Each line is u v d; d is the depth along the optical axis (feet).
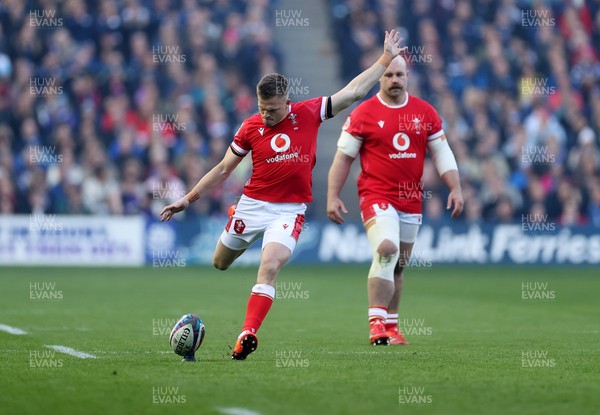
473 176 280.31
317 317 144.15
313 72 315.78
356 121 111.34
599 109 311.88
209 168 268.00
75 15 283.59
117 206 258.98
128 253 257.55
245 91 285.64
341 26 306.76
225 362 88.74
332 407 66.59
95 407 66.39
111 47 283.18
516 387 75.41
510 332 126.31
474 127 290.15
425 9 312.09
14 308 152.05
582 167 289.94
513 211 282.15
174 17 290.76
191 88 280.72
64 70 274.16
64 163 256.52
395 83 110.01
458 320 143.74
